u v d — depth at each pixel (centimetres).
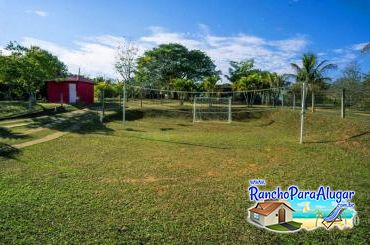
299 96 2703
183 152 1135
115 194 657
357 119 1680
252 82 3309
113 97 4131
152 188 703
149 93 4109
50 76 2581
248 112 2716
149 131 1783
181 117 2662
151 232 487
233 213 566
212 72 5831
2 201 605
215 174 834
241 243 459
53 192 662
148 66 4691
